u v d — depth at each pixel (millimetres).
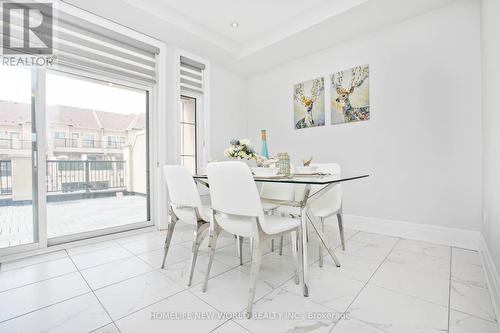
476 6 2230
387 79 2740
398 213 2695
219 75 3842
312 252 2254
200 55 3510
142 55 2877
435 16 2436
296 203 1633
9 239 2195
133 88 2904
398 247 2346
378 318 1267
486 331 1158
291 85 3656
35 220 2205
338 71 3135
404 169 2645
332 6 2537
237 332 1170
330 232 2889
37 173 2189
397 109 2676
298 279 1661
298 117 3572
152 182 3025
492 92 1659
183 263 2006
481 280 1666
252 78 4195
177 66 3221
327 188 1775
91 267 1918
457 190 2340
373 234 2787
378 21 2629
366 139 2910
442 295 1481
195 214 1676
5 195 2191
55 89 2408
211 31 3113
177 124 3217
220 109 3859
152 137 3027
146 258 2107
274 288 1594
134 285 1632
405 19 2598
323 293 1522
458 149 2328
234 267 1932
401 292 1522
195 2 2566
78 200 3564
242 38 3330
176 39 3037
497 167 1479
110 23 2598
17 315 1301
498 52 1480
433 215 2475
